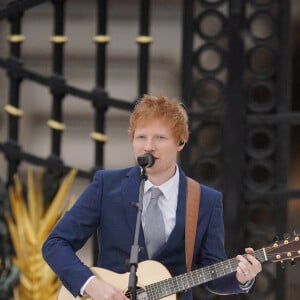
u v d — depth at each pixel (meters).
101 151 18.91
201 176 18.91
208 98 22.27
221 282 13.01
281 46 18.38
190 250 12.86
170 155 12.62
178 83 24.23
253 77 18.45
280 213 18.47
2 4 23.00
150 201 12.86
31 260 18.38
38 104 24.55
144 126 12.55
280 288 18.42
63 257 12.86
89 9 24.25
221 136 18.44
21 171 22.77
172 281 12.62
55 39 19.02
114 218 12.94
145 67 18.78
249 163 18.52
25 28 24.33
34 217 18.53
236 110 18.34
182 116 12.73
